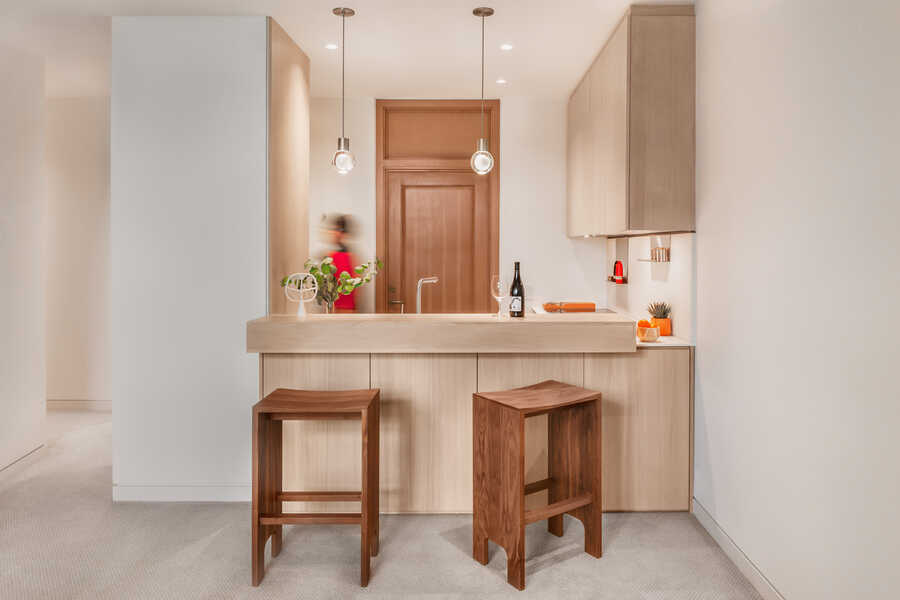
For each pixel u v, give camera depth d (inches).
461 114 211.9
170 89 134.6
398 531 120.8
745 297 102.8
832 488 77.8
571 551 112.3
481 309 214.4
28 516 127.3
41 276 164.7
